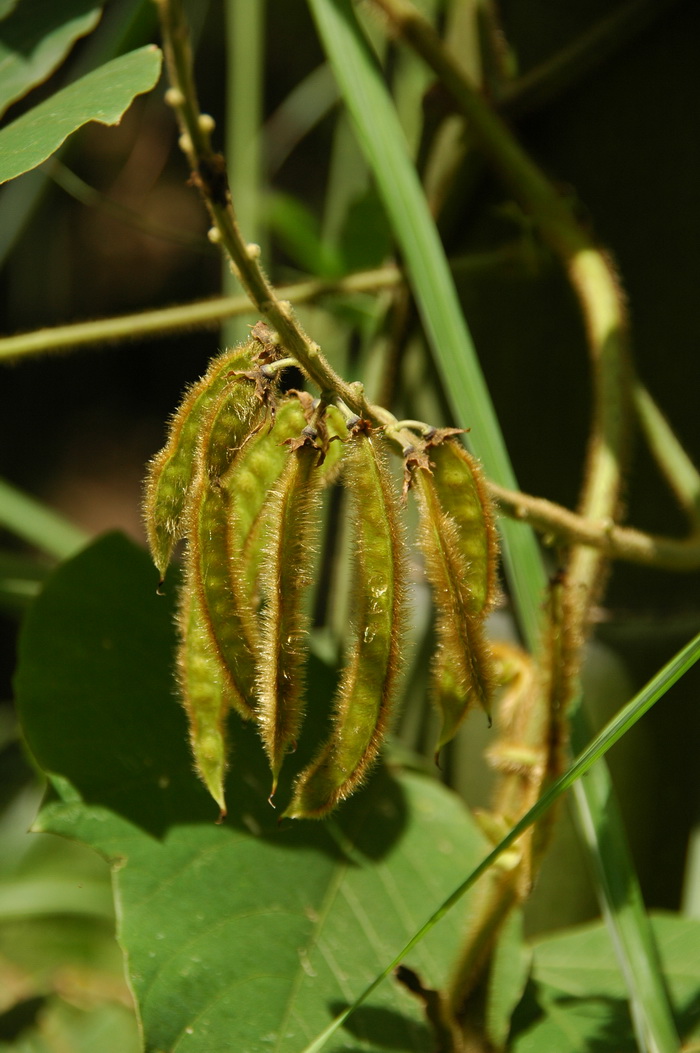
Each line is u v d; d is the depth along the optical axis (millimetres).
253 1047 769
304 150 2592
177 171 2611
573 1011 796
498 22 872
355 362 1265
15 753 1567
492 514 718
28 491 3193
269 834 812
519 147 844
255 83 1169
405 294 881
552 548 871
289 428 727
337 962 792
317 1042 747
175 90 677
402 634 708
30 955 1348
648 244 860
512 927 794
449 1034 777
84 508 3166
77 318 3137
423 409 889
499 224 875
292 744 707
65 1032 1113
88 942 1367
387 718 710
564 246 835
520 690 786
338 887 811
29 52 796
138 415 3400
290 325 700
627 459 813
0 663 2793
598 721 868
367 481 704
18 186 1130
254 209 1152
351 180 1204
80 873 1427
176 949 780
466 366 793
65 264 2562
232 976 780
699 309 859
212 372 718
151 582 842
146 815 801
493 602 723
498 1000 781
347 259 1150
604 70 856
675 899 871
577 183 864
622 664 867
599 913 867
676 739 866
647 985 757
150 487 722
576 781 774
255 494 729
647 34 850
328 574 1029
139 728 815
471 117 847
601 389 817
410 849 829
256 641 713
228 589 711
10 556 1021
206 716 732
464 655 713
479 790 882
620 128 858
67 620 828
